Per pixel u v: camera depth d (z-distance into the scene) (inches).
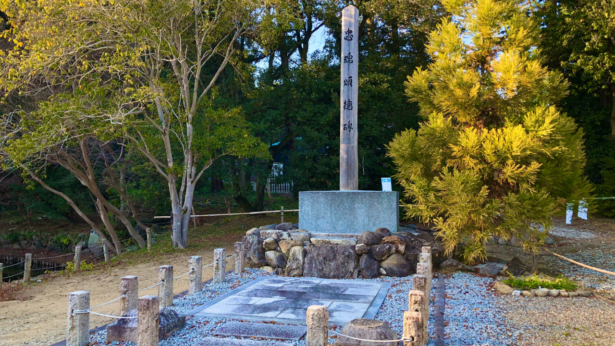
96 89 475.5
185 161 570.3
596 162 689.6
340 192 398.3
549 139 328.5
